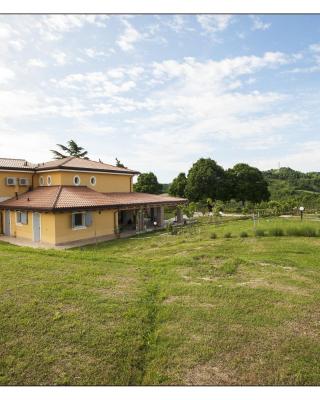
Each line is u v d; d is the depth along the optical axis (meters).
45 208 15.34
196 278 7.15
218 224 21.94
